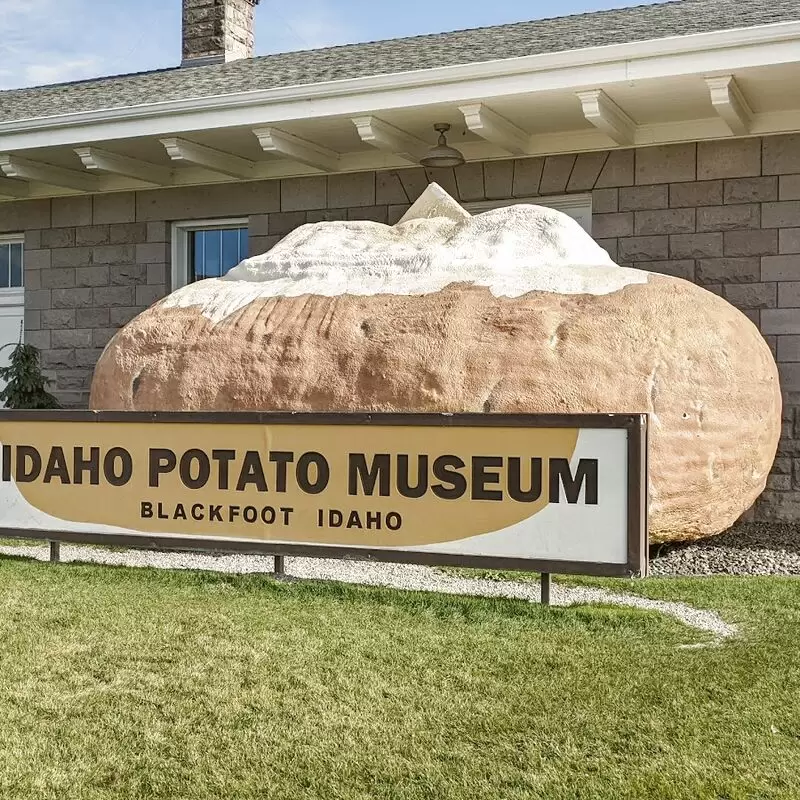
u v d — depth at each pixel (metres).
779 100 9.43
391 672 4.65
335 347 7.56
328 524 6.41
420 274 8.02
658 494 6.90
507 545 5.95
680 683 4.50
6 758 3.80
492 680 4.55
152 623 5.42
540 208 8.59
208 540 6.74
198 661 4.80
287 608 5.75
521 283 7.57
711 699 4.32
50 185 13.16
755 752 3.82
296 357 7.62
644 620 5.50
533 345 7.11
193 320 8.16
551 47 10.68
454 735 3.98
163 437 6.88
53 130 11.40
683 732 3.99
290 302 7.98
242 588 6.23
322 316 7.76
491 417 5.98
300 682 4.53
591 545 5.76
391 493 6.25
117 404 8.13
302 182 11.88
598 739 3.93
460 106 9.69
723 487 7.23
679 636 5.23
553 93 9.34
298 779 3.64
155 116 10.84
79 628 5.33
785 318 9.75
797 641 5.13
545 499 5.86
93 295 13.02
